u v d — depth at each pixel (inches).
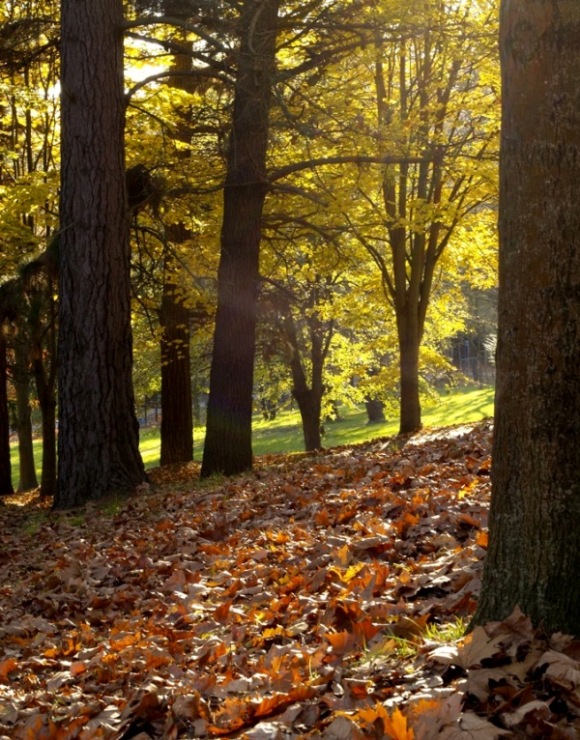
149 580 255.9
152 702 148.0
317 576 203.6
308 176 603.2
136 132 581.6
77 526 384.2
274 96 442.3
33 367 786.8
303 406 976.9
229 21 451.8
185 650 185.3
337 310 820.0
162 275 708.7
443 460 352.8
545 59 128.8
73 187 453.1
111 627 223.8
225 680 155.3
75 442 454.6
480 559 181.6
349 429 1551.4
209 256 648.4
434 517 229.5
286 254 708.7
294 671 146.2
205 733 135.2
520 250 132.4
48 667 194.1
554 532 131.4
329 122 554.9
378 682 133.6
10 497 805.9
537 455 132.3
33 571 307.7
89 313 453.4
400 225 555.8
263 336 884.0
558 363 130.0
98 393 454.3
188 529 306.5
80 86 448.1
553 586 131.5
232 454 521.0
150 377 1106.7
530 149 130.7
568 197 128.6
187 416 786.2
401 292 748.6
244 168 508.1
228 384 521.0
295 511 306.2
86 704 156.2
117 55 458.3
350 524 256.8
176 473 681.6
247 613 199.8
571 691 112.9
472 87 637.3
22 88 620.1
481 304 1653.5
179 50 459.2
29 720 154.1
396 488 298.2
